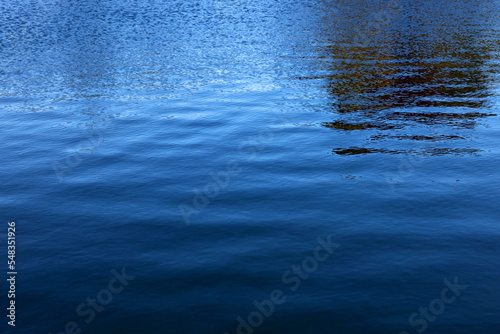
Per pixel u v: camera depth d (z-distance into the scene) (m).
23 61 16.67
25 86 13.89
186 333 4.61
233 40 19.64
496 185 7.68
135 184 8.03
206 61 16.56
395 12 25.59
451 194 7.41
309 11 26.36
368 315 4.81
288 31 21.27
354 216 6.82
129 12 26.58
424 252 5.92
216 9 27.38
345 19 23.94
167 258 5.89
